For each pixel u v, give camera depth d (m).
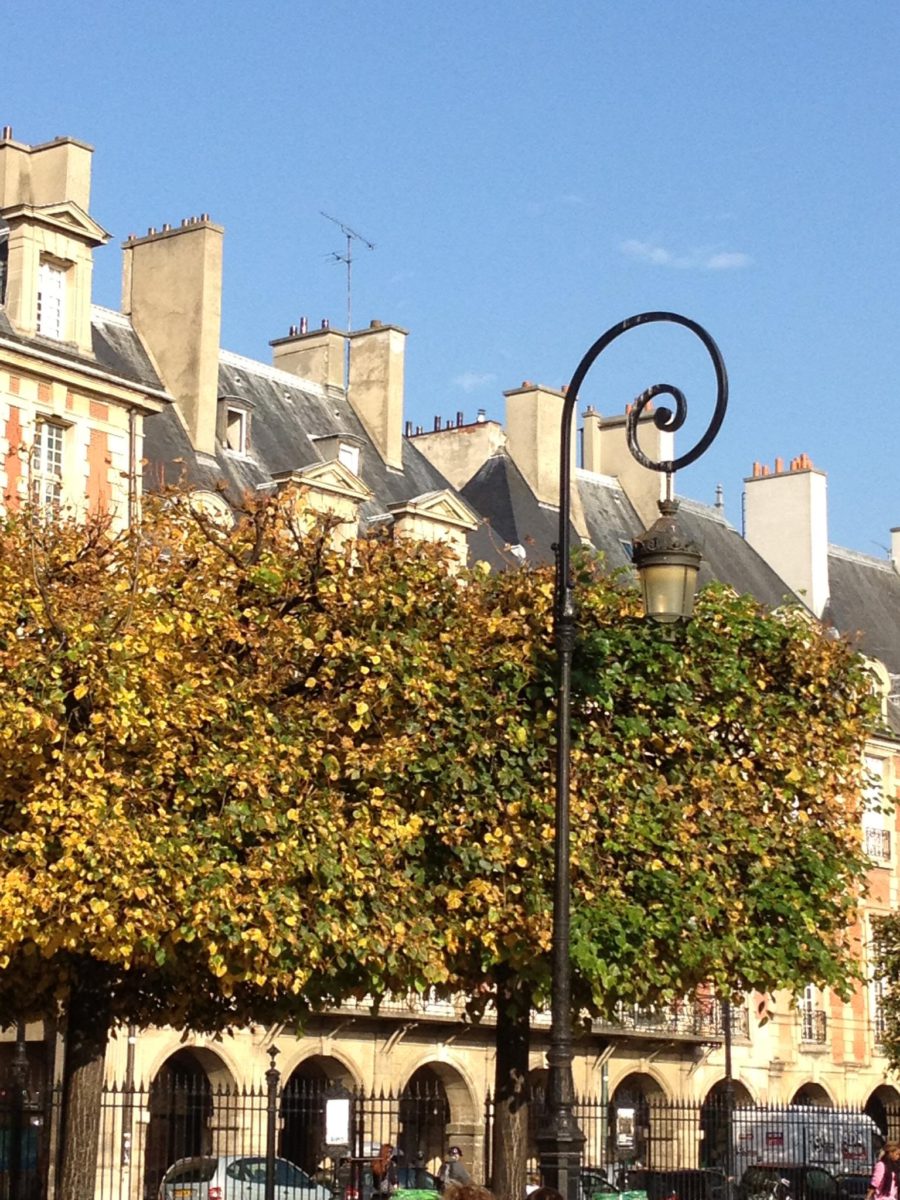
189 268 44.50
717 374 20.39
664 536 20.33
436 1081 46.44
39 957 23.88
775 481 65.25
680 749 27.09
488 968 26.42
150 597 23.70
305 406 49.72
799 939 27.17
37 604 22.88
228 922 22.30
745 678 27.61
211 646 24.41
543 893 24.80
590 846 25.64
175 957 22.94
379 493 49.16
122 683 22.05
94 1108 24.33
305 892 23.52
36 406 36.09
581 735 25.95
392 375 51.19
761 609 28.73
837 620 64.69
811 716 28.38
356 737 25.11
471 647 25.80
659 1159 48.47
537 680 25.89
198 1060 41.28
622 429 61.19
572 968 25.69
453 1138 45.72
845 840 28.73
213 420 44.31
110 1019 24.81
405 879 24.36
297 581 25.50
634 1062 49.72
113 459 37.41
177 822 22.42
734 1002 27.12
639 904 25.86
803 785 27.94
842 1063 56.06
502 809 25.23
